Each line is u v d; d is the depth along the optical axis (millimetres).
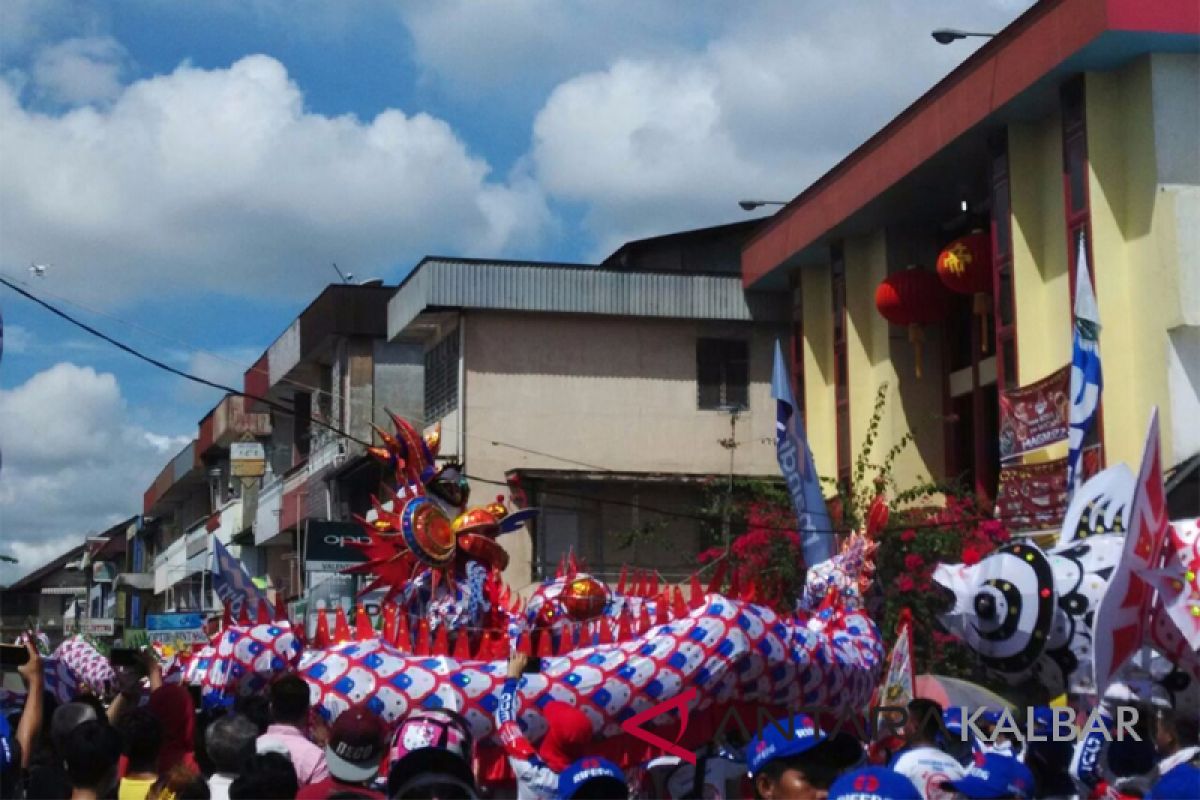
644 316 27234
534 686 8594
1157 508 8984
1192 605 8977
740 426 27609
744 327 27891
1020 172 19859
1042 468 18672
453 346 27219
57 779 7285
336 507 31516
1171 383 17375
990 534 18641
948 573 11016
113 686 11570
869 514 12828
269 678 10062
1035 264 19797
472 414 26547
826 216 24359
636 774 8867
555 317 27156
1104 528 10859
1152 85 17719
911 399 23719
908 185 22109
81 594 66750
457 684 9305
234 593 12766
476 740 9328
